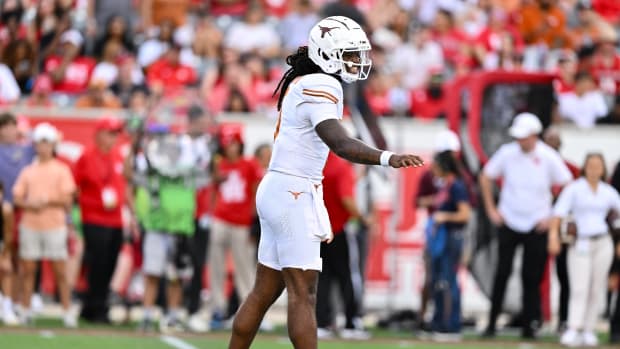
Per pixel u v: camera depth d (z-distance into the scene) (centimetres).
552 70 6256
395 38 6631
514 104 5084
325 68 2603
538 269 4738
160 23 6769
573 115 5791
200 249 4712
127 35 6425
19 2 6366
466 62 6444
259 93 6222
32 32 6291
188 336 4403
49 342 3988
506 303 5041
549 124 5103
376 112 5725
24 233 4588
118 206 4816
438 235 4675
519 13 6762
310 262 2588
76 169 4800
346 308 4594
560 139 5028
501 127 5069
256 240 4847
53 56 6291
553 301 5394
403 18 6662
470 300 5328
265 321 4638
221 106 6066
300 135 2577
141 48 6372
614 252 4838
